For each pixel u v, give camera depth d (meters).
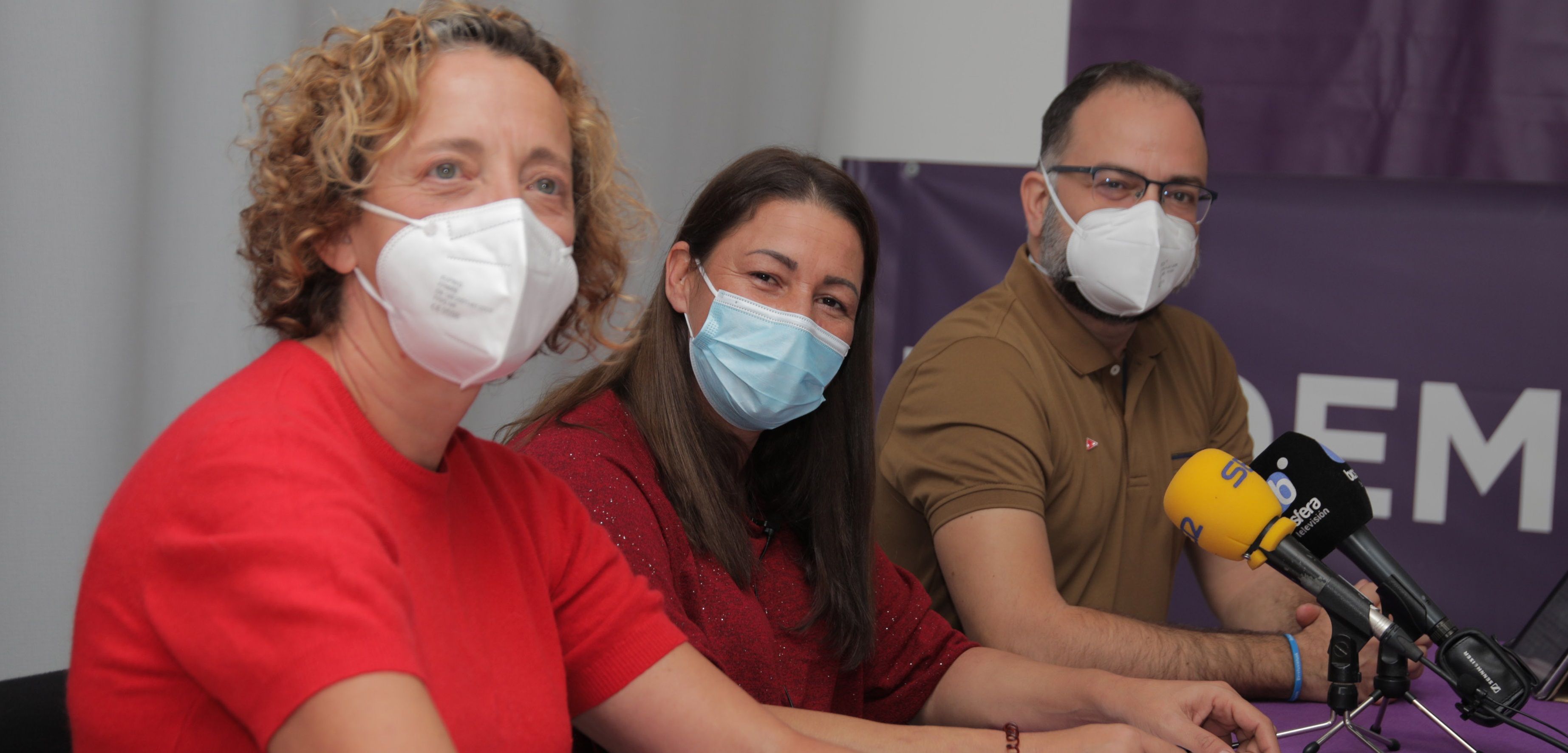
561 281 0.96
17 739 1.02
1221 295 2.78
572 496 1.13
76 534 2.12
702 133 3.04
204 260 2.27
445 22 0.96
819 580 1.55
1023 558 1.79
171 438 0.82
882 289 2.91
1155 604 2.14
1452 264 2.69
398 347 0.93
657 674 1.12
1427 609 1.33
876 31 3.26
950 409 1.93
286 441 0.80
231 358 2.29
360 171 0.91
